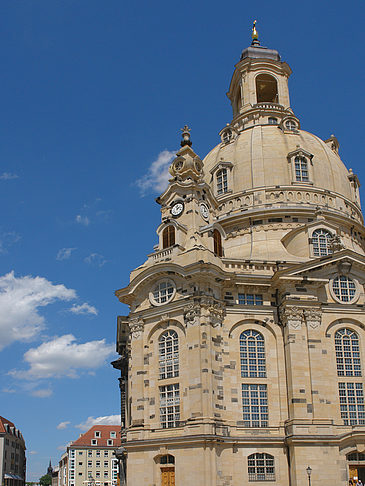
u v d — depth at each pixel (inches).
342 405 2439.7
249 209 3255.4
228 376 2450.8
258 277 2593.5
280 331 2556.6
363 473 2292.1
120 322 3494.1
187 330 2439.7
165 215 2920.8
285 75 4254.4
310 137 3651.6
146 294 2662.4
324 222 2883.9
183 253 2598.4
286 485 2294.5
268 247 3011.8
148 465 2352.4
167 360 2508.6
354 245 3233.3
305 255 2837.1
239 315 2556.6
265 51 4365.2
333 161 3538.4
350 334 2559.1
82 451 6254.9
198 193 2923.2
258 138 3545.8
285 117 3683.6
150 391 2509.8
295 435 2282.2
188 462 2237.9
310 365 2429.9
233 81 4360.2
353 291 2615.7
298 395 2377.0
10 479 6274.6
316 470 2249.0
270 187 3292.3
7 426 6368.1
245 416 2415.1
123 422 3489.2
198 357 2363.4
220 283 2541.8
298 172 3363.7
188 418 2314.2
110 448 6338.6
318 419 2335.1
